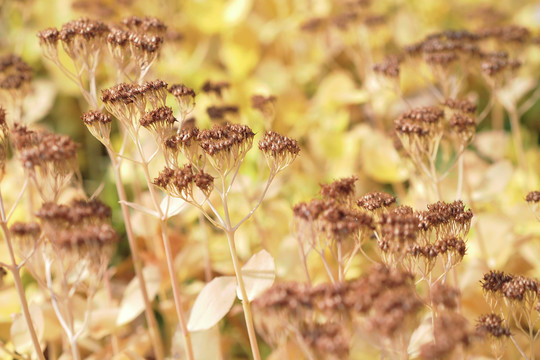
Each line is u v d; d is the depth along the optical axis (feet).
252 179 3.96
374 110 4.22
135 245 3.36
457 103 3.45
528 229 3.73
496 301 3.14
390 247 3.04
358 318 2.95
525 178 3.88
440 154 4.06
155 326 3.39
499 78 3.62
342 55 5.05
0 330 3.47
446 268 3.09
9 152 4.27
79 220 3.05
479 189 3.73
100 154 4.57
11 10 5.04
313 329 2.89
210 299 3.23
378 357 3.21
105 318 3.40
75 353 3.15
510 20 5.54
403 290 2.88
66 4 4.92
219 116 3.65
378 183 4.13
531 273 3.66
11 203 3.81
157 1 4.65
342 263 3.04
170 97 4.03
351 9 4.43
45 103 4.17
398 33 4.95
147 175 3.18
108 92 3.15
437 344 2.84
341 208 3.03
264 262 3.22
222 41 4.85
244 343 3.59
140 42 3.23
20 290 3.13
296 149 3.13
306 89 4.93
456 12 5.40
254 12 5.24
